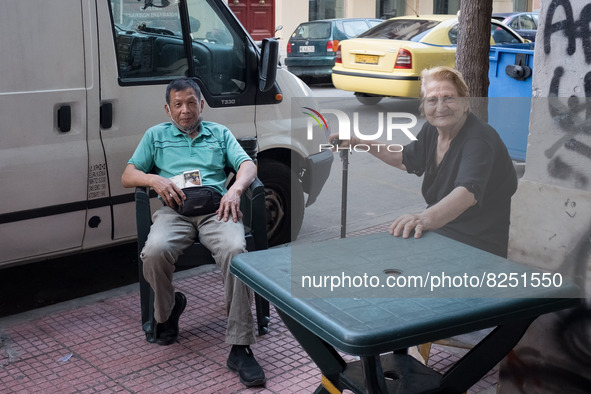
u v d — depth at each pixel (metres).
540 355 2.65
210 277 4.79
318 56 13.48
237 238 3.54
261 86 4.83
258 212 3.80
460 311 1.95
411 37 10.34
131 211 4.43
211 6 4.70
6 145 3.89
